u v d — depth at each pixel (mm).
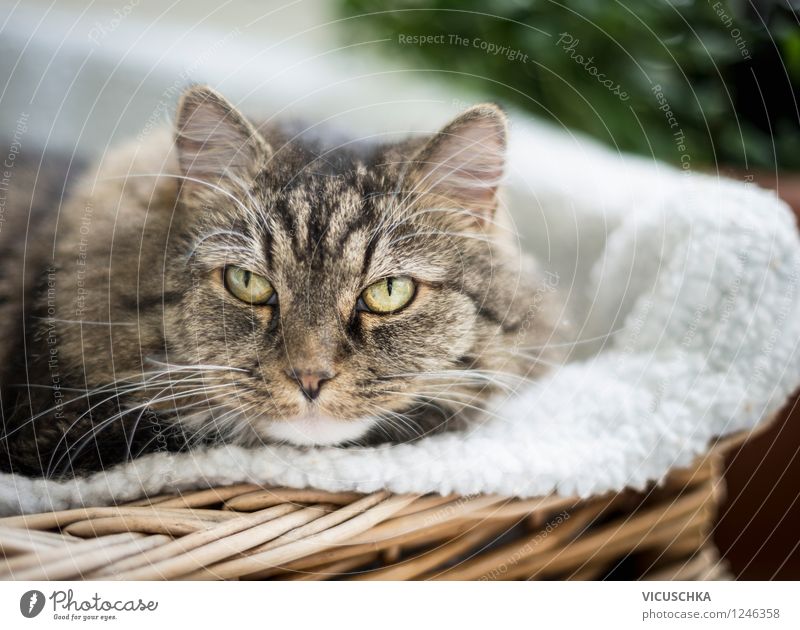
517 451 442
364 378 454
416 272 459
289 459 437
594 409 462
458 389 468
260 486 432
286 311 450
